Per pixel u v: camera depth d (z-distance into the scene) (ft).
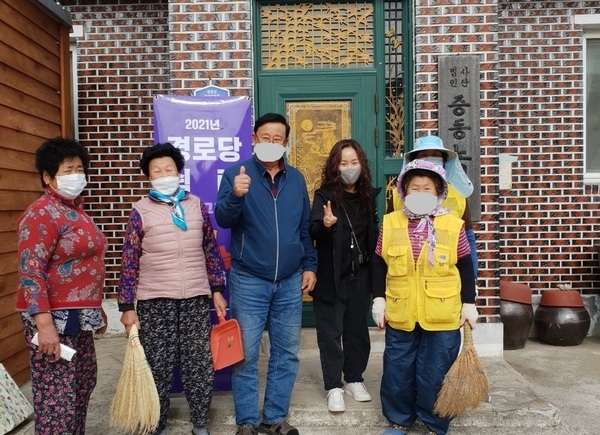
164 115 11.24
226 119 11.33
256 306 9.96
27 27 12.98
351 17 14.71
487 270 13.91
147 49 17.03
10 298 12.37
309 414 10.74
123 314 9.30
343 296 10.73
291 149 14.82
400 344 9.78
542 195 16.70
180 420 10.70
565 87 16.53
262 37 14.78
